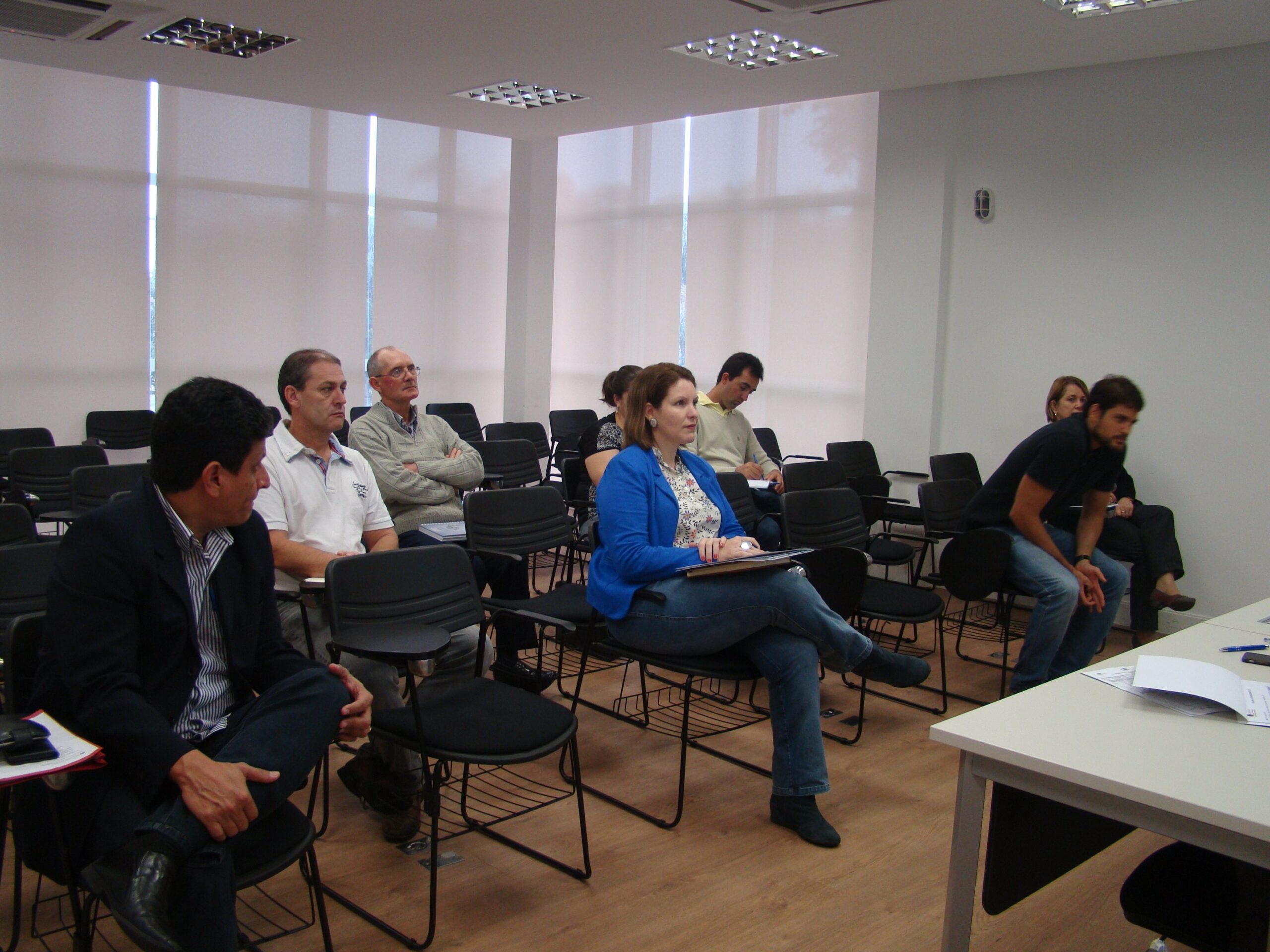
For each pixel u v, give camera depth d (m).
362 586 2.50
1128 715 1.79
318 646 2.83
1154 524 4.68
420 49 4.92
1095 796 1.54
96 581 1.70
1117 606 3.85
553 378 8.34
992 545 3.65
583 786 3.00
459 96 5.96
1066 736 1.67
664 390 2.90
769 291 6.63
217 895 1.56
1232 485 4.68
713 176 6.92
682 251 7.17
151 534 1.77
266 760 1.69
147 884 1.49
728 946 2.21
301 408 3.03
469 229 7.79
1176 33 4.28
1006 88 5.25
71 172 6.06
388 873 2.46
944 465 5.12
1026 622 5.07
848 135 6.11
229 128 6.61
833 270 6.25
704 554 2.68
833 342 6.29
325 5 4.27
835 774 3.17
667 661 2.75
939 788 3.08
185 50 5.05
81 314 6.17
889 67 4.97
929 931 2.29
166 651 1.80
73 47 5.02
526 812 2.51
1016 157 5.25
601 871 2.51
